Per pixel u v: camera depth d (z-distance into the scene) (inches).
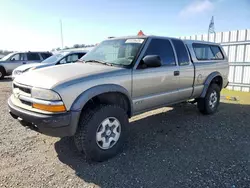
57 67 139.6
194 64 191.6
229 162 125.2
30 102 115.3
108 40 177.3
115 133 131.6
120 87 131.1
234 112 234.2
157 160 127.5
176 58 174.6
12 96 138.3
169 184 104.4
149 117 213.2
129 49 153.3
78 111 111.6
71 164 122.6
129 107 142.2
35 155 132.3
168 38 173.9
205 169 117.5
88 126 118.1
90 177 110.3
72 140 153.7
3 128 176.4
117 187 102.5
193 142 153.3
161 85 160.4
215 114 225.3
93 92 117.2
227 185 103.4
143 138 160.4
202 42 210.7
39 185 103.0
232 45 400.8
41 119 107.1
